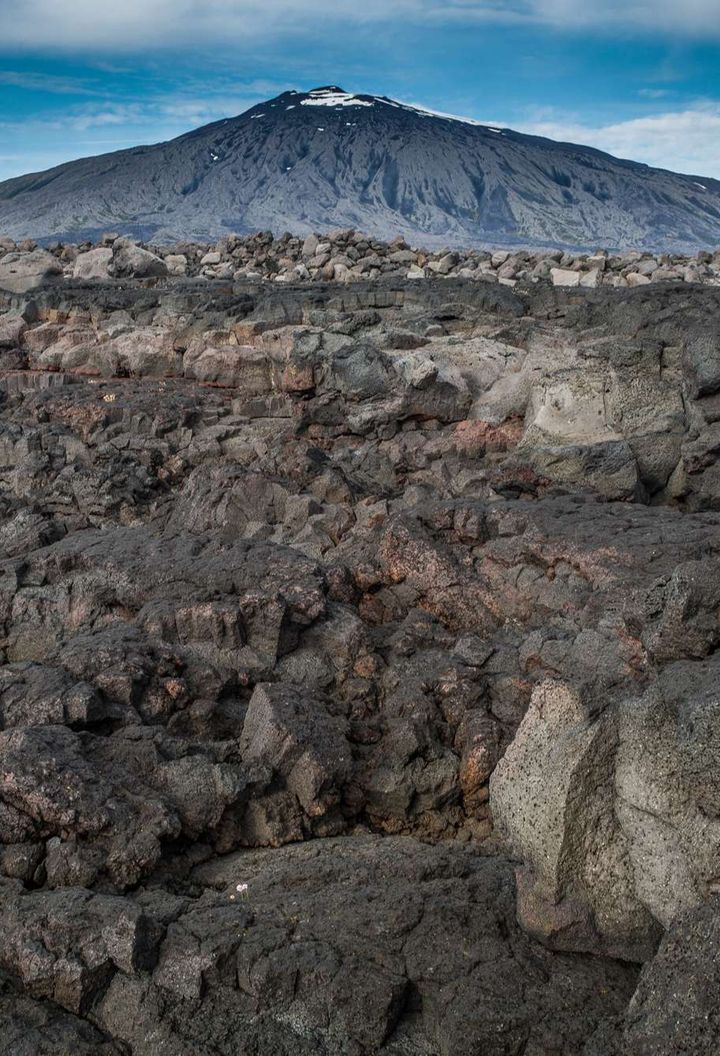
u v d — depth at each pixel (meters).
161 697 9.40
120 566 11.73
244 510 14.66
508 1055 5.97
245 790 8.21
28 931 6.60
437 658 10.09
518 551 11.60
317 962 6.32
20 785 7.63
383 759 8.94
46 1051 6.16
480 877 7.12
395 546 11.85
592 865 6.46
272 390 23.03
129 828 7.60
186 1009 6.29
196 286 30.52
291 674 10.06
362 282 28.56
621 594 10.43
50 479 17.89
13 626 11.89
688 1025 5.36
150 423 19.67
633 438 15.68
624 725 6.41
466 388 18.39
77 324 27.95
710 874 5.89
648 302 21.30
